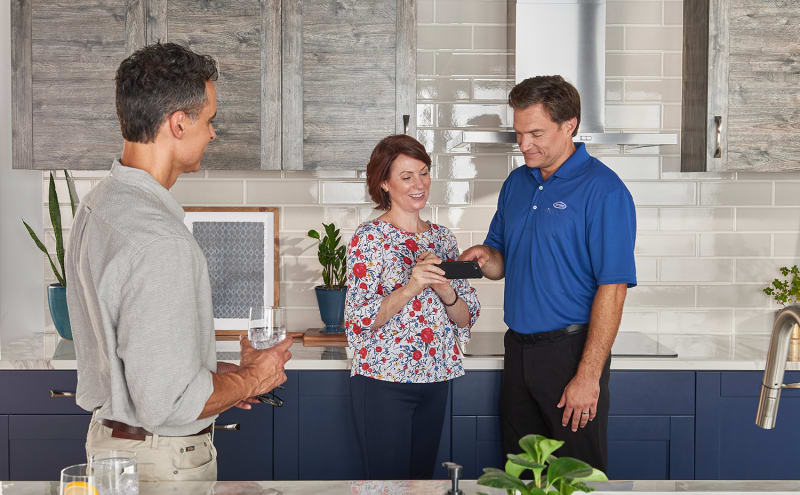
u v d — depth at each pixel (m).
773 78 2.85
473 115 3.17
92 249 1.32
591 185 2.20
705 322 3.23
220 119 2.84
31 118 2.82
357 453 2.68
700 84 2.93
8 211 3.00
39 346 2.87
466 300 2.43
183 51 1.41
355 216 3.19
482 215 3.20
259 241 3.14
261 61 2.83
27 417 2.63
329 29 2.84
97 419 1.47
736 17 2.84
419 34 3.15
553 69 2.90
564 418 2.20
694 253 3.22
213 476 1.56
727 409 2.65
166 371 1.27
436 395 2.33
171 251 1.29
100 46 2.80
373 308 2.23
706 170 2.88
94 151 2.83
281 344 1.55
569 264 2.22
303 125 2.86
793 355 2.72
